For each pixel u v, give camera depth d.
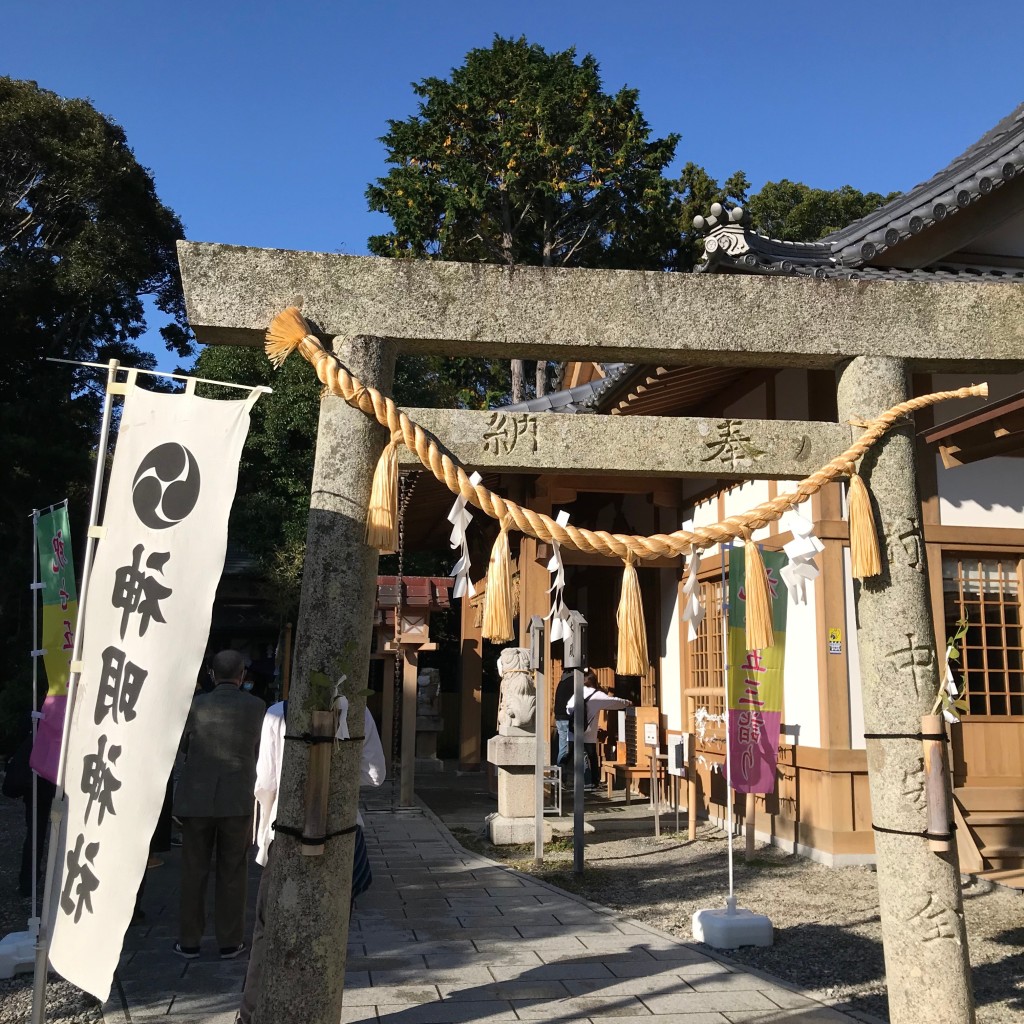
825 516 7.93
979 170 7.86
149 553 3.12
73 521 18.27
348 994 4.46
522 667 8.98
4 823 9.92
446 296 3.50
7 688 15.18
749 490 9.13
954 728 7.88
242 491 20.05
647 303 3.61
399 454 3.40
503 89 21.53
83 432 19.97
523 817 8.76
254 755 5.15
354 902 6.24
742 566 6.54
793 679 8.29
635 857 8.11
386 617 11.78
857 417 3.72
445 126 21.70
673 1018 4.15
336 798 3.12
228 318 3.39
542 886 6.86
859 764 7.62
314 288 3.44
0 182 19.41
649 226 21.77
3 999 4.45
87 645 3.17
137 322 22.19
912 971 3.34
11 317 19.31
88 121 19.95
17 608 17.97
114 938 2.84
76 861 3.04
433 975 4.76
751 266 7.51
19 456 17.58
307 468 19.34
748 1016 4.18
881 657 3.56
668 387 9.13
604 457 3.57
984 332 3.78
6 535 18.11
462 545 3.24
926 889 3.37
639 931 5.61
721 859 7.91
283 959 3.03
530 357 3.72
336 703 3.09
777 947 5.32
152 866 7.40
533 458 3.53
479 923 5.79
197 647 2.99
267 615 19.22
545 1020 4.12
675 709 11.00
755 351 3.66
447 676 21.88
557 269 3.59
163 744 2.94
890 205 8.21
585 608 14.74
